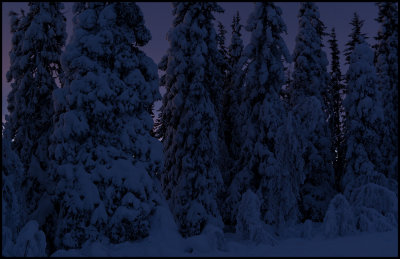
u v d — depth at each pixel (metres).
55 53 19.05
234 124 25.03
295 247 10.69
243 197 14.28
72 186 12.88
